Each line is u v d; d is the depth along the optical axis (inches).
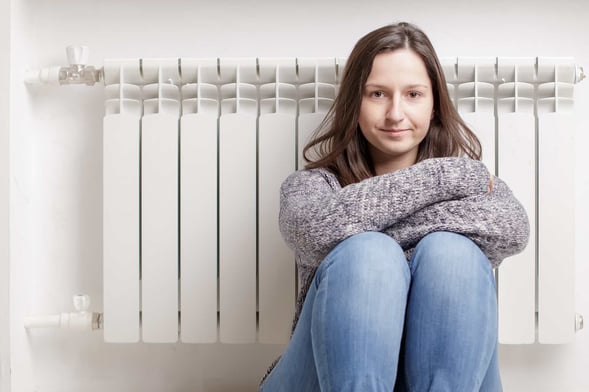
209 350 58.5
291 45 57.7
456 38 57.4
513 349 57.9
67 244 58.5
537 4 57.2
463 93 54.8
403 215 37.5
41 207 58.4
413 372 33.7
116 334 54.6
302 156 53.8
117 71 54.4
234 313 54.4
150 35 58.1
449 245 34.8
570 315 53.9
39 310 58.6
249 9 57.9
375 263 33.5
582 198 57.4
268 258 54.1
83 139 58.2
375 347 32.3
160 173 54.0
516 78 53.9
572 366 57.7
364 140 47.4
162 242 54.2
